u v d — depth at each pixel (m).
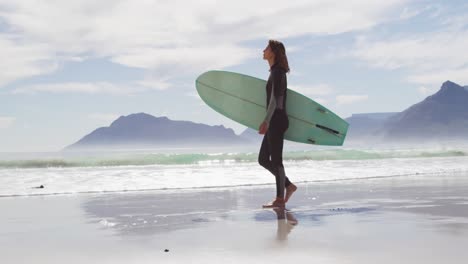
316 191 5.95
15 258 2.46
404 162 13.98
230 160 17.86
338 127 5.30
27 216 4.02
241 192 6.03
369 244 2.62
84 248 2.67
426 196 5.18
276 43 4.60
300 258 2.32
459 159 16.25
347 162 14.65
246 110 5.63
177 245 2.70
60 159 15.81
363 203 4.61
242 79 5.70
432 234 2.91
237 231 3.13
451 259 2.26
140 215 4.00
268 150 4.62
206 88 5.80
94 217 3.93
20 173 9.88
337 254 2.39
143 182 7.45
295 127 5.26
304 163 14.02
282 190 4.47
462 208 4.15
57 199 5.41
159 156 18.00
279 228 3.21
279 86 4.51
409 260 2.24
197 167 12.22
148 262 2.31
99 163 16.05
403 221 3.44
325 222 3.44
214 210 4.28
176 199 5.25
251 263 2.24
